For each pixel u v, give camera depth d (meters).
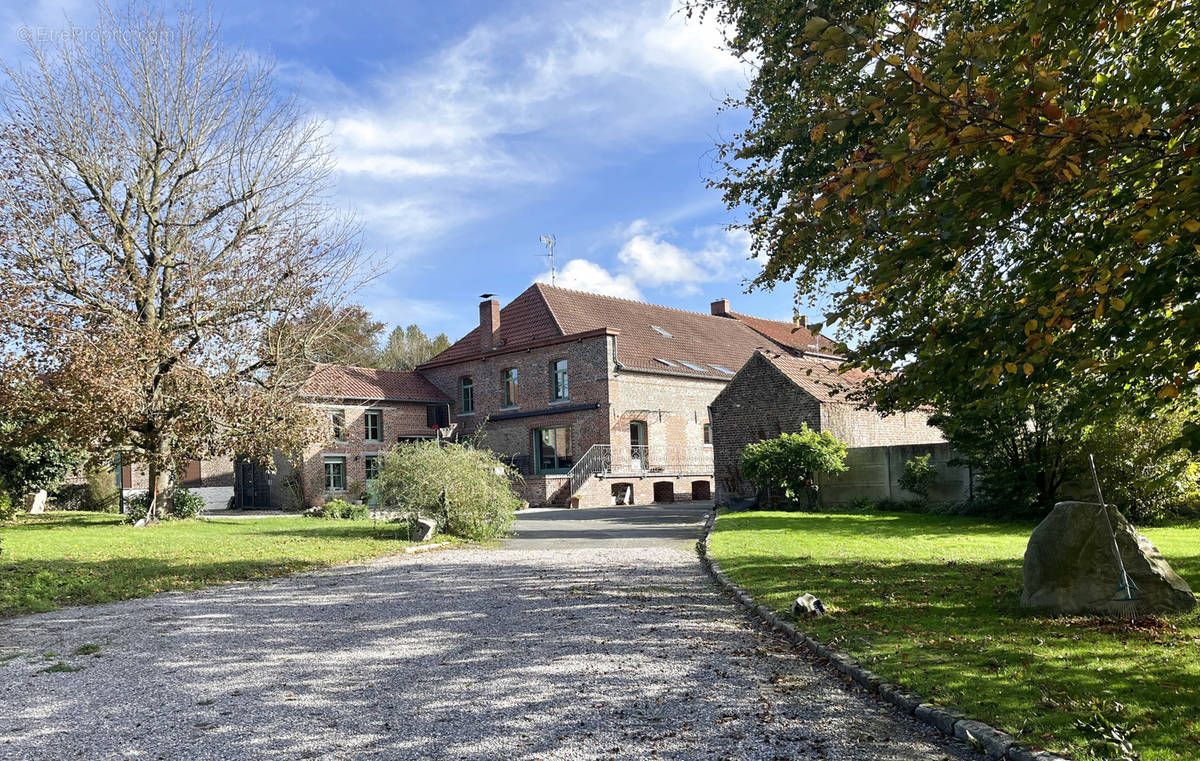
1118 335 4.79
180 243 22.00
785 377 24.89
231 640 7.37
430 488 16.30
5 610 9.09
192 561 13.14
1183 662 5.33
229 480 45.34
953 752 4.30
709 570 11.15
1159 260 4.29
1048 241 6.02
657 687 5.57
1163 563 7.09
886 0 8.62
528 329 35.31
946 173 5.58
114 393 18.67
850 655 5.99
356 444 34.53
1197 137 4.42
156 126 21.72
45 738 4.82
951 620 6.92
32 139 20.34
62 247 20.36
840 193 4.60
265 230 23.34
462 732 4.79
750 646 6.71
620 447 32.25
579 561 12.50
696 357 37.16
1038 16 4.39
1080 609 6.96
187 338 22.05
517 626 7.67
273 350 22.66
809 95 9.35
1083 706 4.60
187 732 4.88
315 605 9.14
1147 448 14.22
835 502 21.88
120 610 9.08
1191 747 3.96
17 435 22.11
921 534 14.59
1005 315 5.09
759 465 21.66
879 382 8.74
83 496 32.28
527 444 34.59
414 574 11.53
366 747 4.58
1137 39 5.70
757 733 4.65
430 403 37.34
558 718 4.99
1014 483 16.92
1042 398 15.12
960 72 4.70
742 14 11.12
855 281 5.84
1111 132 4.00
